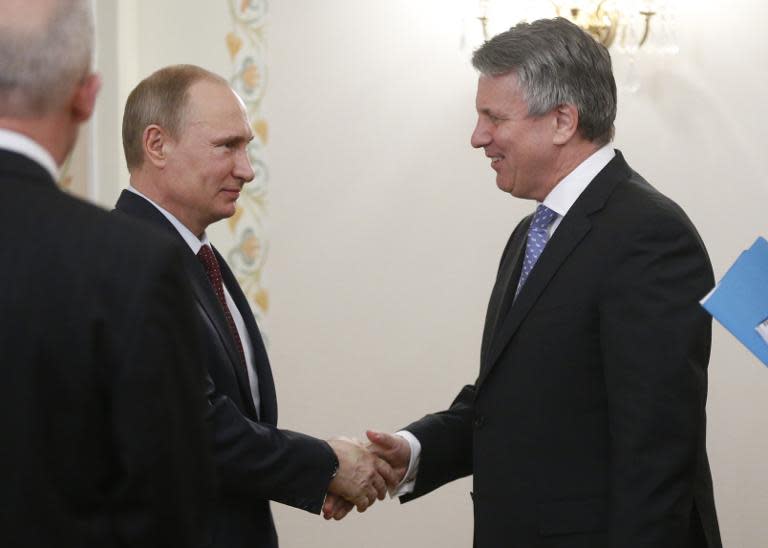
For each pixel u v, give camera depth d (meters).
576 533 2.29
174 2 4.15
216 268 2.50
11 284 1.27
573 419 2.31
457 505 4.13
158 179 2.44
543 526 2.31
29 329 1.26
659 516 2.15
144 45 4.16
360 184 4.14
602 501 2.28
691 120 3.92
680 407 2.18
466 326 4.12
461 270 4.11
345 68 4.12
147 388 1.27
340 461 2.64
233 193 2.48
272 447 2.40
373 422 4.16
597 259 2.28
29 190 1.32
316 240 4.16
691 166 3.93
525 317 2.35
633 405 2.18
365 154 4.12
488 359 2.42
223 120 2.43
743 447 3.93
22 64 1.29
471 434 2.90
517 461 2.35
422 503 4.14
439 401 4.14
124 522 1.28
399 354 4.14
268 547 2.45
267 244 4.18
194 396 1.35
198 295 2.36
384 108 4.11
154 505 1.28
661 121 3.94
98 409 1.28
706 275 2.26
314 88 4.14
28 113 1.32
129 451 1.26
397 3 4.09
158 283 1.30
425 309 4.13
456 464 2.88
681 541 2.18
